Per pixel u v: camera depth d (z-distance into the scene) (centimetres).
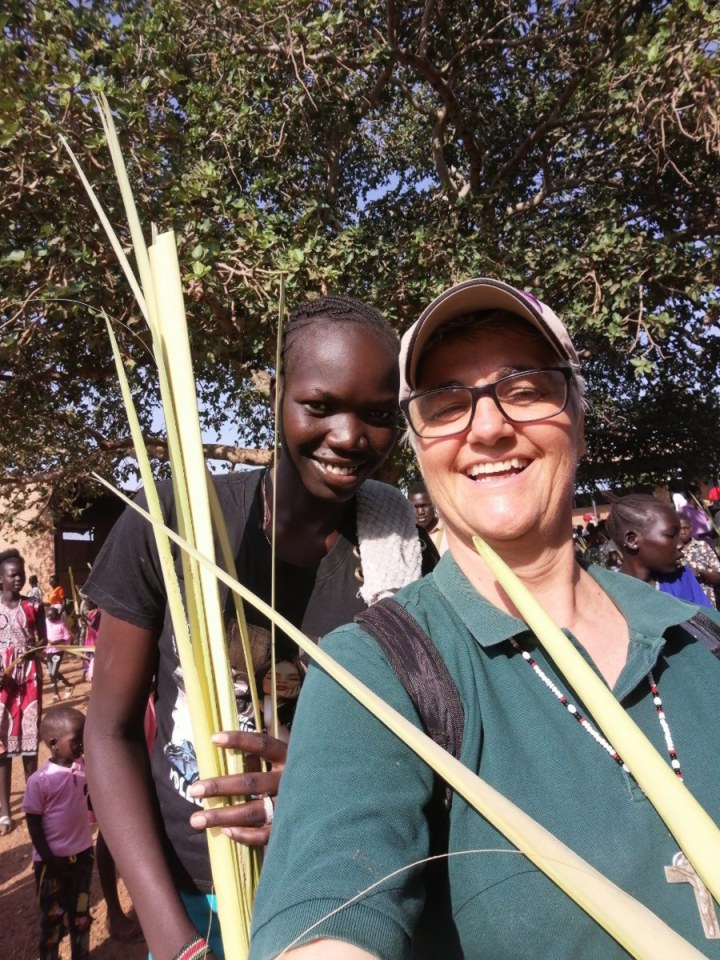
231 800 98
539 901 73
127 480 871
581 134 793
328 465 130
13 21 478
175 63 607
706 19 488
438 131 738
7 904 378
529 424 93
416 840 70
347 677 61
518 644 87
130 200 98
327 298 138
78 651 137
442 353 98
